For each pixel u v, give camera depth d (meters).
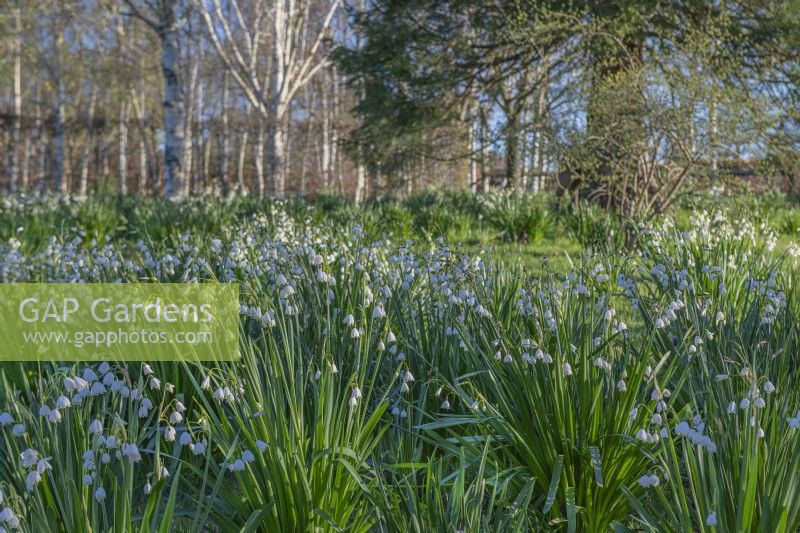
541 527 3.36
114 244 6.42
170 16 17.08
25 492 2.84
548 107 13.52
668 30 15.13
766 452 2.80
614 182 13.45
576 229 13.14
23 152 46.66
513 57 17.67
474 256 4.97
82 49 33.41
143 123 36.81
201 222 12.97
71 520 2.68
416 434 3.63
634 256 5.64
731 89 11.80
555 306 3.89
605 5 14.87
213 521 3.43
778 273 5.76
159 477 2.76
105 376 3.22
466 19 17.92
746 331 4.38
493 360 3.65
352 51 18.75
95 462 2.97
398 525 2.78
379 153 19.06
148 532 2.69
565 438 3.28
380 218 13.90
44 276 6.89
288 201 16.19
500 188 19.05
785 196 20.67
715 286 5.14
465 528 2.70
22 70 37.91
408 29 17.72
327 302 4.02
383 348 3.67
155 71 37.94
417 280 5.14
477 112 19.20
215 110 45.53
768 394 3.15
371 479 3.23
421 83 17.81
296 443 3.12
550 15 14.66
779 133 12.41
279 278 3.86
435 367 3.95
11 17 28.09
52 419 2.88
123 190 35.06
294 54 26.27
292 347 3.65
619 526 3.00
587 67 13.82
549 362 3.36
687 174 11.77
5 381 3.54
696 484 2.79
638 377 3.24
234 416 3.34
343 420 3.39
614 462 3.26
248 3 35.59
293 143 44.88
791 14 14.32
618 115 12.05
